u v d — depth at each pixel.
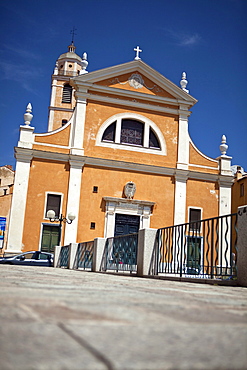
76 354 1.14
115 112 25.95
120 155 25.42
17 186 23.34
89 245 15.19
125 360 1.10
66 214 23.70
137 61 26.42
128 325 1.61
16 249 22.56
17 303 2.09
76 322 1.60
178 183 25.81
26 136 24.23
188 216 25.61
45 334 1.36
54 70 42.53
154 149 26.09
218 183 26.58
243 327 1.72
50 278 5.33
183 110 26.97
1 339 1.28
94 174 24.69
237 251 6.40
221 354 1.22
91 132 25.28
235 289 5.25
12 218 22.91
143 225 24.77
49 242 23.19
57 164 24.25
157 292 3.56
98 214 24.20
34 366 1.02
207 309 2.32
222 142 27.70
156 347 1.26
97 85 25.73
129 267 11.10
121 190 24.92
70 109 40.28
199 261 8.04
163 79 26.81
